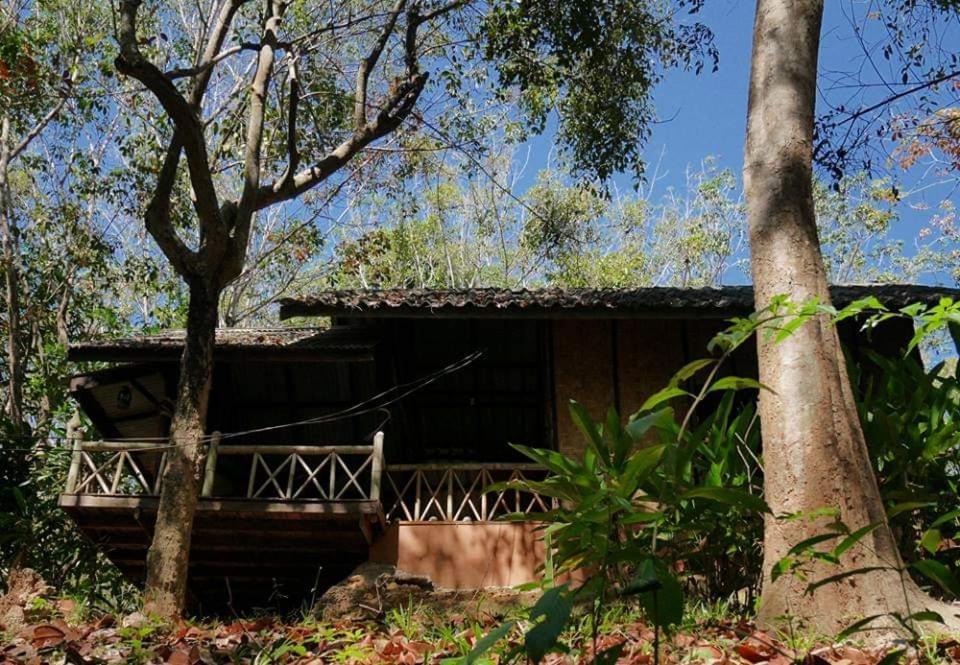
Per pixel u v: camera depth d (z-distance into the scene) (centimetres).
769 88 583
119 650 427
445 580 1013
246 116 1566
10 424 1255
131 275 1752
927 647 341
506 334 1173
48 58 1561
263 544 1047
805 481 475
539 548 1020
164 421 1177
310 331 1188
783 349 509
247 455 1198
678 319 1123
